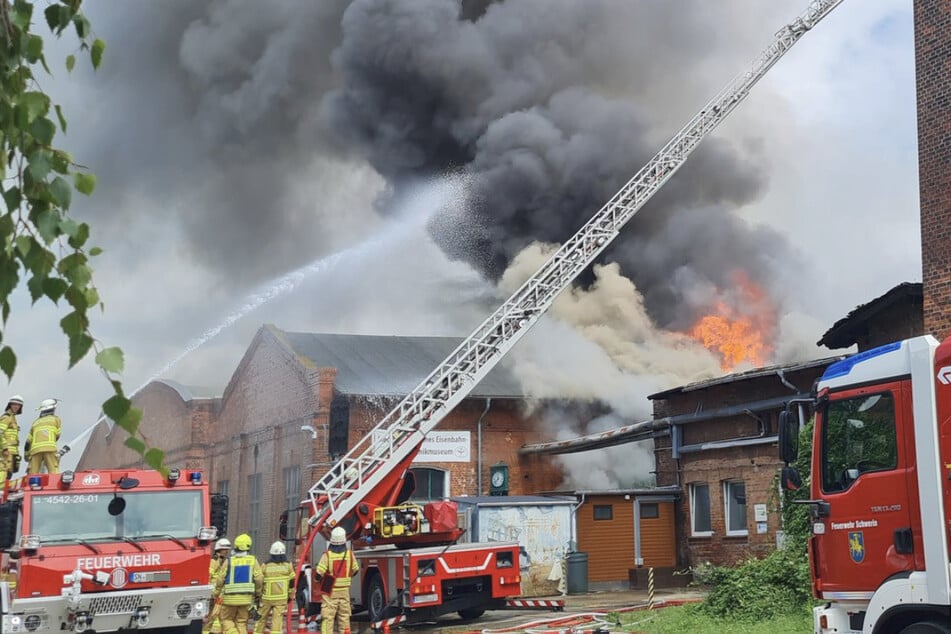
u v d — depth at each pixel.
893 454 7.05
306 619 14.71
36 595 10.91
